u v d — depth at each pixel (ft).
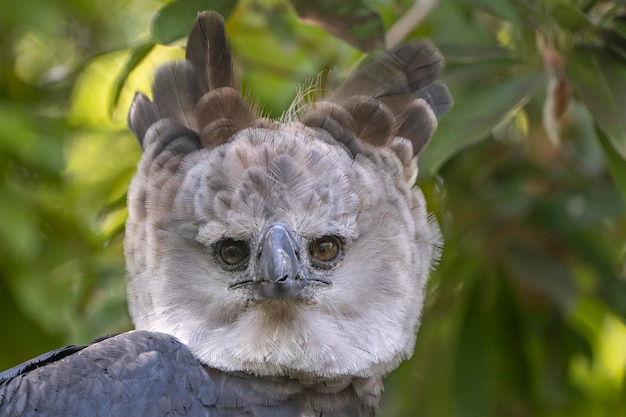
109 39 51.29
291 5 37.04
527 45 39.93
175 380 29.91
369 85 35.29
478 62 39.24
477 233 45.70
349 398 32.40
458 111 37.81
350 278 32.86
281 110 45.29
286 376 31.83
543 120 44.68
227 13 36.70
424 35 42.57
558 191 45.80
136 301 32.86
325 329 32.19
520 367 46.26
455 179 45.70
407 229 33.73
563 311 45.06
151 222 32.53
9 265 46.01
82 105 51.16
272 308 31.89
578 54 36.99
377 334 32.68
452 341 45.60
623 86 35.94
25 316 46.52
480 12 43.78
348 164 33.12
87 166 49.19
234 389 31.32
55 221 47.21
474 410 44.83
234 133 33.42
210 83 34.27
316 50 46.88
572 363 47.73
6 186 45.01
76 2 49.14
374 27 36.68
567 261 46.42
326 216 32.40
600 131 37.17
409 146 34.78
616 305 46.19
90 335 43.80
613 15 38.01
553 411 46.91
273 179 32.30
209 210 32.12
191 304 32.27
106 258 45.70
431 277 44.93
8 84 49.08
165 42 36.29
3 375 31.07
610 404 49.52
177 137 33.24
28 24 45.06
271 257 30.81
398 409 45.03
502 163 46.09
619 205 44.70
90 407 29.17
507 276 45.85
